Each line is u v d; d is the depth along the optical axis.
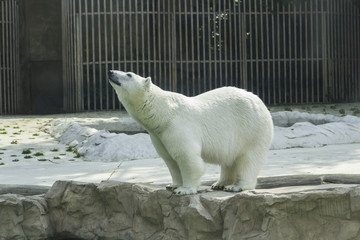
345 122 17.42
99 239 9.17
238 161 8.43
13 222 9.22
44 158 14.37
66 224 9.52
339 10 24.62
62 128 18.16
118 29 23.58
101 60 24.08
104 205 9.31
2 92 25.98
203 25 23.72
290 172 11.19
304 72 24.62
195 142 7.96
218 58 24.39
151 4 23.94
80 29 24.08
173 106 8.00
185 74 24.05
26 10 26.19
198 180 8.13
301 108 23.00
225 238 7.91
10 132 18.84
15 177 11.74
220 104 8.30
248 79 24.31
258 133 8.38
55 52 26.41
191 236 8.06
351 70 25.03
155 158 14.02
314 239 7.50
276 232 7.47
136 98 7.84
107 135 15.16
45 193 9.85
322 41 24.42
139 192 8.76
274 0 24.17
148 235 8.61
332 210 7.48
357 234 7.38
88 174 11.91
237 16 24.17
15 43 26.06
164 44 23.67
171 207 8.27
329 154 13.55
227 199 7.94
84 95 24.33
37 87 26.42
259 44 24.33
